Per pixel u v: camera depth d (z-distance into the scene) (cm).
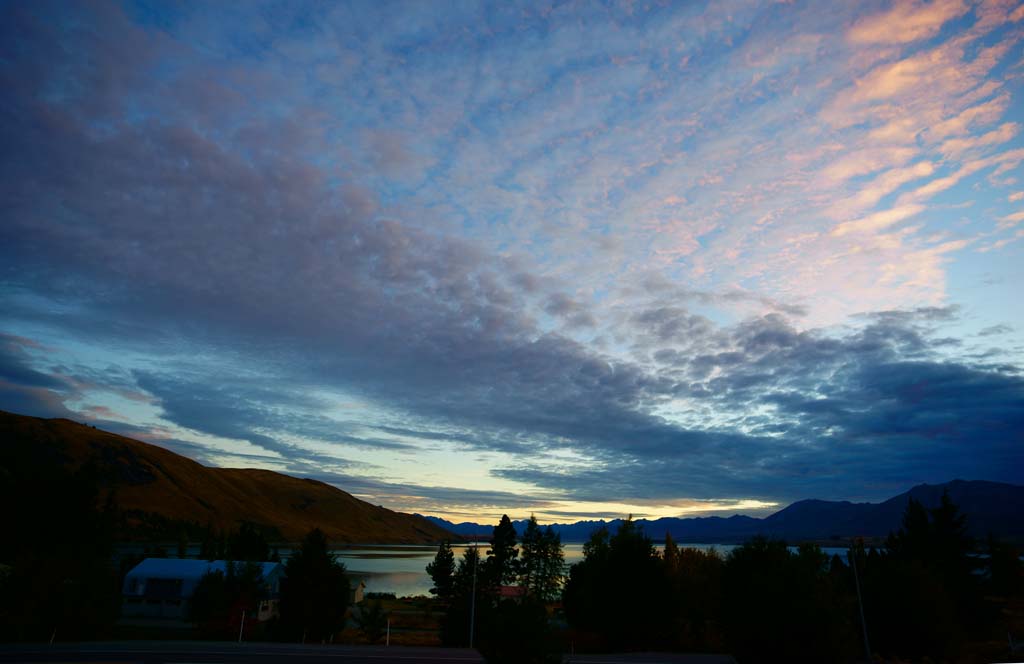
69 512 7388
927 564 5750
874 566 4706
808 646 2905
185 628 5797
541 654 2812
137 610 6669
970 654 4156
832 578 4159
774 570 3247
